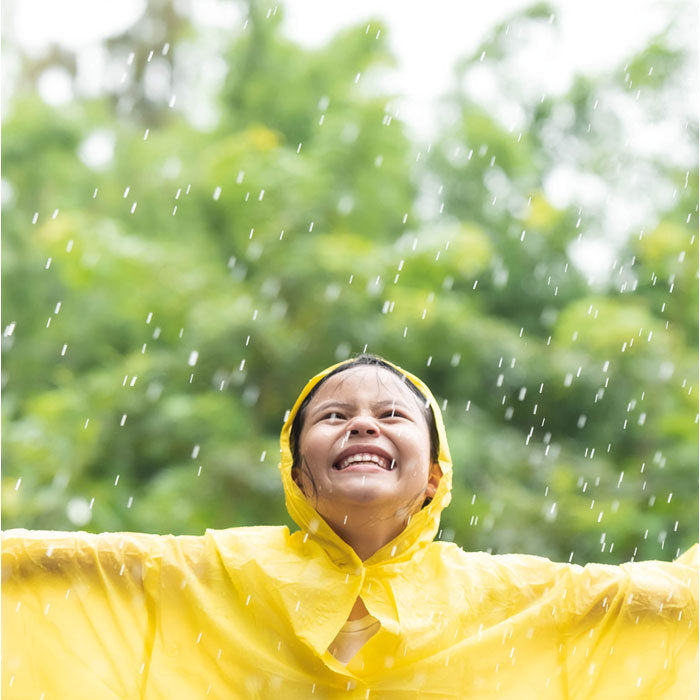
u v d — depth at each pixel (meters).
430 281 10.85
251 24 13.28
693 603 3.09
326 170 11.55
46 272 12.34
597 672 3.03
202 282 10.98
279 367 10.24
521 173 12.77
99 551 3.06
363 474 2.95
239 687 2.89
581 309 11.02
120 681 2.98
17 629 3.00
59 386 11.74
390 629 2.86
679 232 11.74
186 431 9.98
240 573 3.00
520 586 3.07
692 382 10.66
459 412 10.30
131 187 12.60
